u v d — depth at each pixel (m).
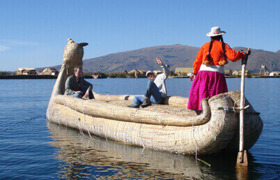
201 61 5.00
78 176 4.03
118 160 4.73
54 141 6.11
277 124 8.04
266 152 5.27
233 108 4.61
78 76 8.14
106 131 6.21
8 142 6.03
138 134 5.54
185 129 4.91
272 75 88.25
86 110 6.65
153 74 6.94
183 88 25.75
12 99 16.17
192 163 4.57
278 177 3.97
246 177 3.97
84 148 5.51
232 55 4.58
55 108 8.24
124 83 37.22
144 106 6.27
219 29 4.86
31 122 8.55
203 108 4.69
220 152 4.99
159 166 4.43
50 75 59.47
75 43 8.90
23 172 4.21
